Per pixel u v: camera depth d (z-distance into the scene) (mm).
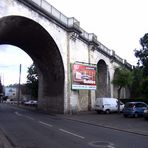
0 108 45188
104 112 34156
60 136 12805
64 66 31688
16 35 27328
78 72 33344
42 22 26188
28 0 23234
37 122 20047
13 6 21672
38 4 25484
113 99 35688
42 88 38594
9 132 14219
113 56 50312
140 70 52594
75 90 33781
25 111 35812
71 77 32562
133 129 16344
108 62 48750
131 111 26969
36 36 28156
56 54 31172
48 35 28078
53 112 33500
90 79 34969
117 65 54750
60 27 30641
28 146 10117
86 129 16141
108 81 48219
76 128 16547
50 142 11031
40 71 38812
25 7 23219
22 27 25062
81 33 36031
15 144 10562
